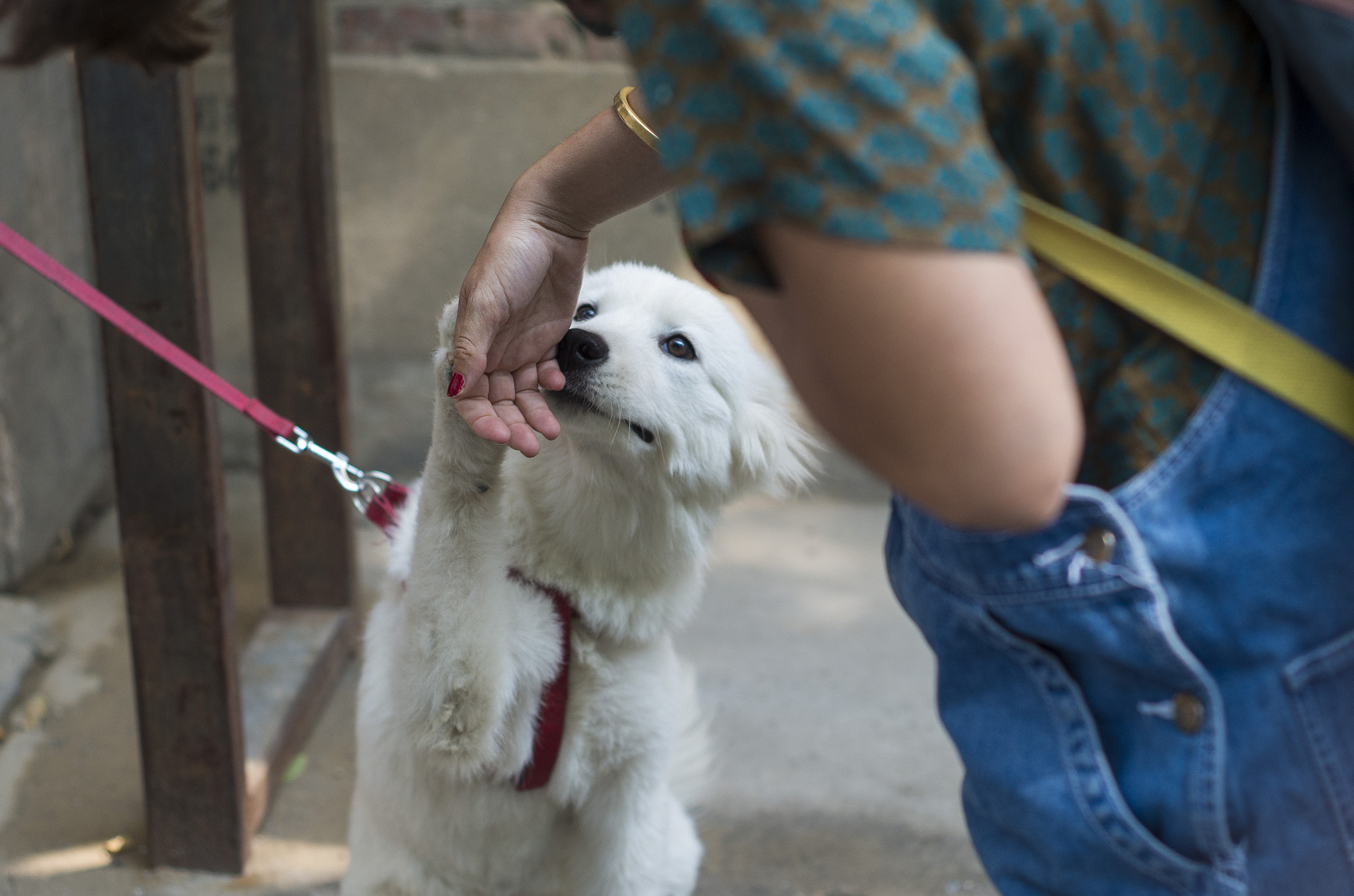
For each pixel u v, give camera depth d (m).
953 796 3.02
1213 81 0.87
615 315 2.11
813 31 0.68
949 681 1.05
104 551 4.06
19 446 3.77
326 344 3.27
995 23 0.83
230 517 4.35
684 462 2.05
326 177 3.14
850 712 3.37
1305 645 0.91
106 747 3.07
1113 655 0.93
